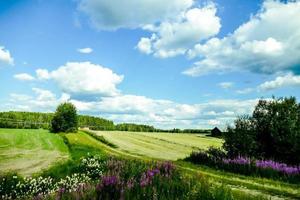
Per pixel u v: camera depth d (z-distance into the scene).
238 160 25.16
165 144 59.56
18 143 45.81
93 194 10.37
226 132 29.52
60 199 10.66
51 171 20.75
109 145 52.94
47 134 63.50
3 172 22.03
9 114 108.81
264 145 27.92
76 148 39.00
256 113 28.92
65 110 70.25
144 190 10.71
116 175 12.14
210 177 20.95
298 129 26.45
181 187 11.48
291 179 21.27
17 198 14.80
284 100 28.39
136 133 92.06
